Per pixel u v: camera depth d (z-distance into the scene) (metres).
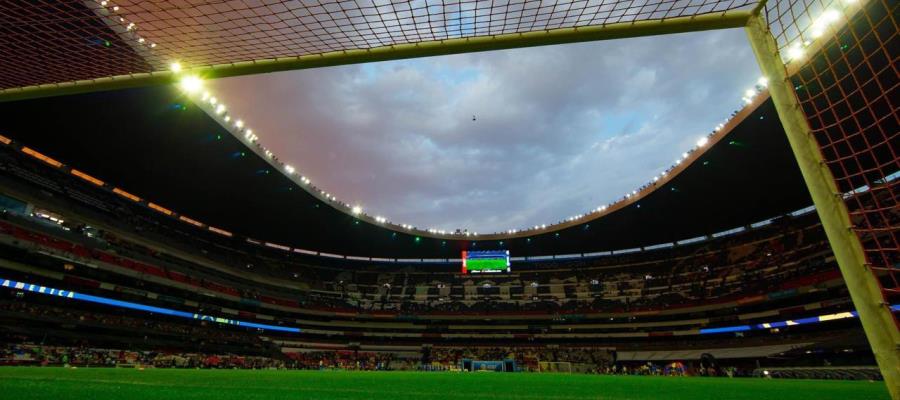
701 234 50.72
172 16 4.62
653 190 37.59
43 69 5.61
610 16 4.16
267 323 45.25
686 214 43.81
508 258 54.34
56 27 4.89
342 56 4.93
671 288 48.56
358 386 9.48
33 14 4.72
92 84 5.84
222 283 42.50
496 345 49.16
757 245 44.91
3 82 5.92
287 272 53.34
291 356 43.19
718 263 47.09
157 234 40.06
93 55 5.35
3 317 24.89
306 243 54.97
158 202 41.94
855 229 3.11
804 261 37.69
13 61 5.44
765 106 25.16
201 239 46.56
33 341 25.70
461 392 8.29
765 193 38.09
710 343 41.47
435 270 61.31
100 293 31.39
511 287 56.88
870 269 2.99
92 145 31.17
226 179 36.88
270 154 34.28
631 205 41.69
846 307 32.22
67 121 27.98
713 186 36.62
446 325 51.44
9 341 24.59
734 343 39.53
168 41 4.96
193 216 45.59
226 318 41.31
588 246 56.56
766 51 3.78
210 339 37.81
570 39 4.39
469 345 49.41
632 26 4.21
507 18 4.22
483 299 55.50
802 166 3.36
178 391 6.14
